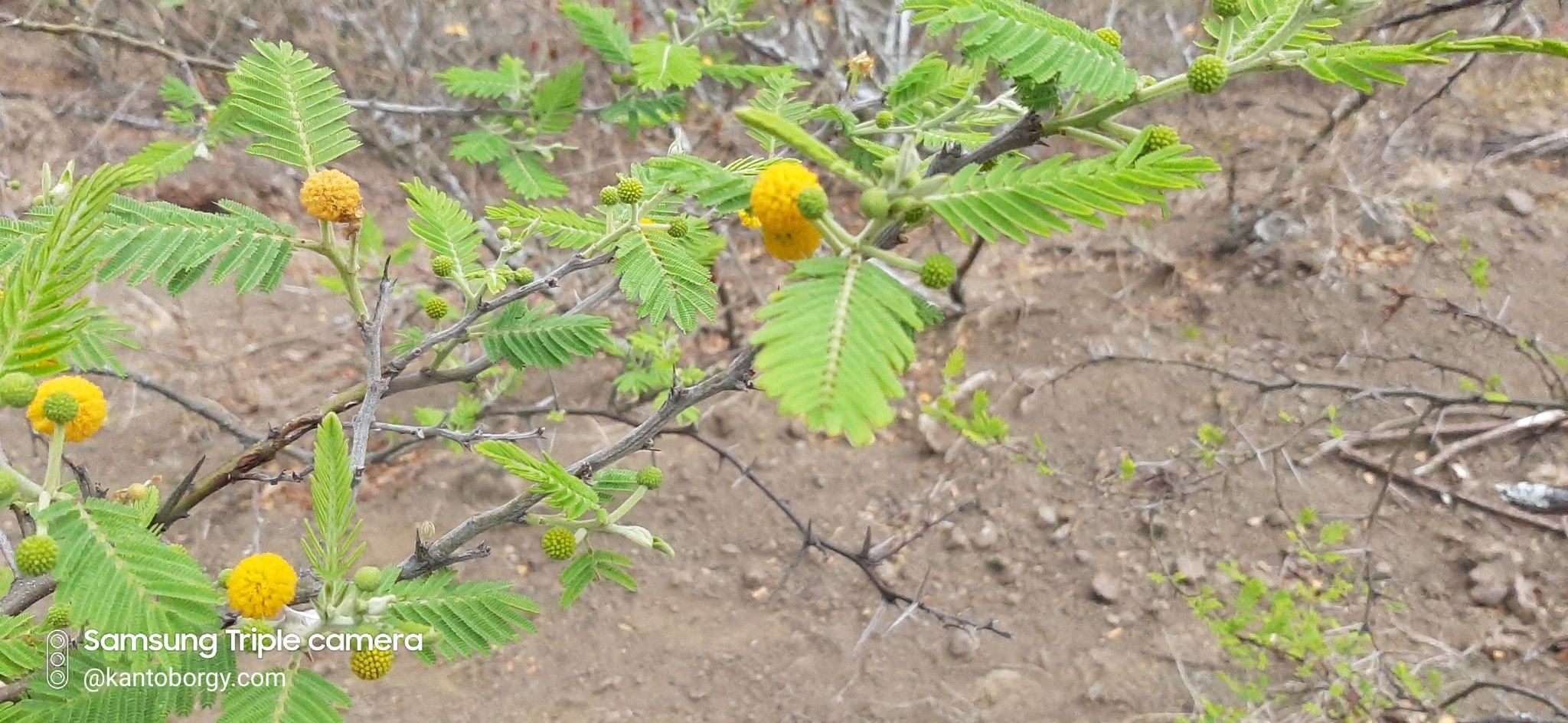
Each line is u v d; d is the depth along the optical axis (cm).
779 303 118
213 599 149
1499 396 422
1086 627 475
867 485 559
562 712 457
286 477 257
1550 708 388
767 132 126
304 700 167
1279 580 478
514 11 795
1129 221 691
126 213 196
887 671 469
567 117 459
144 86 684
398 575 197
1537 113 712
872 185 131
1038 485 539
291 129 215
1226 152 646
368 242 427
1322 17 155
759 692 465
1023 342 617
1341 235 637
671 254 240
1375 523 494
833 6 749
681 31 742
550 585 512
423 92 736
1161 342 602
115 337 286
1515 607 449
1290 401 551
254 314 633
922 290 624
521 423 582
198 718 403
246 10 691
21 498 156
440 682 464
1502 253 605
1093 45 154
